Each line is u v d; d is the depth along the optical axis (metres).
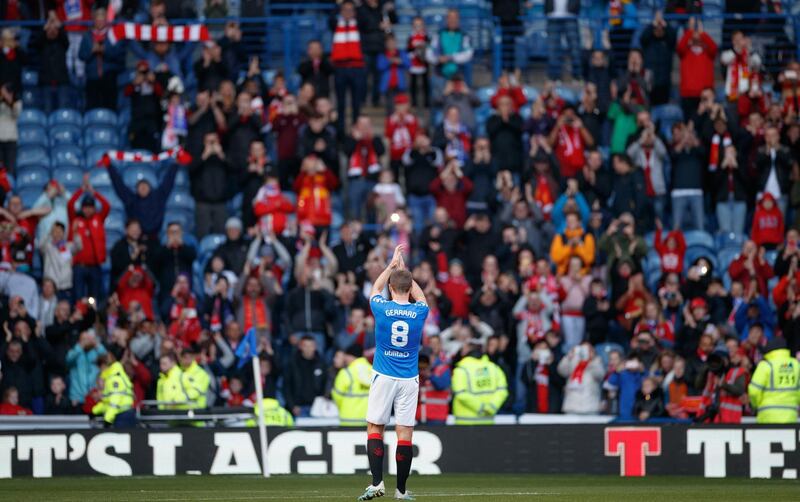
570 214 78.81
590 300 75.50
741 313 74.88
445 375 67.50
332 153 84.75
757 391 60.81
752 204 88.31
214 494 44.03
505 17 96.12
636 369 68.69
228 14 100.69
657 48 92.88
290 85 95.88
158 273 78.81
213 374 71.44
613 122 89.88
